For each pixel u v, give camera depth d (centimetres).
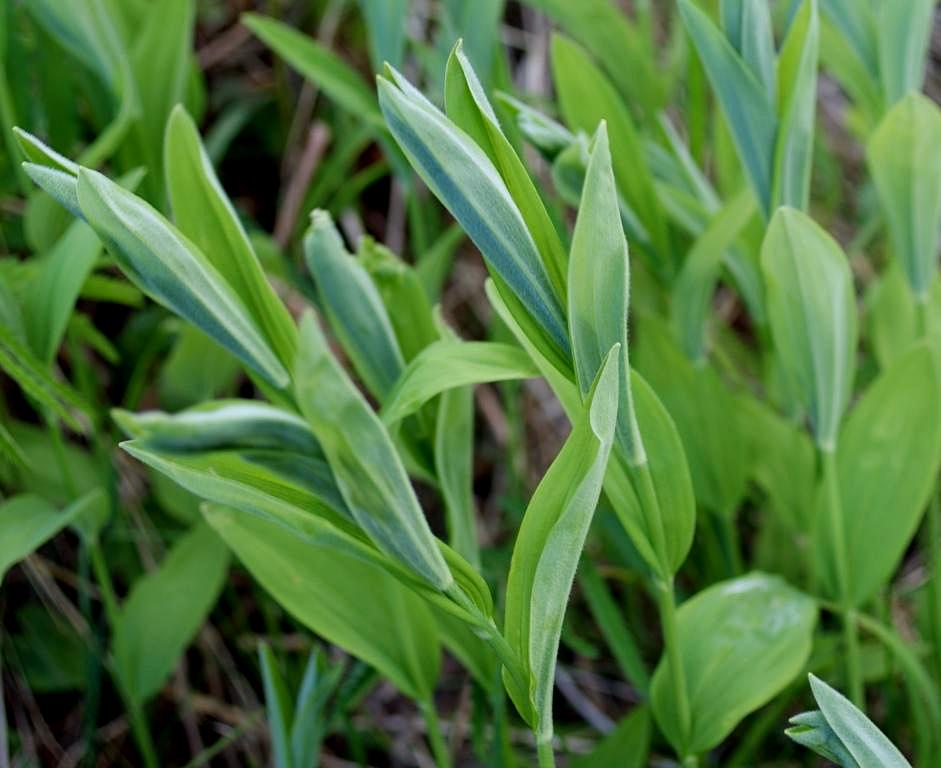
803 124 69
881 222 114
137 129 83
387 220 116
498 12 80
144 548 89
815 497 77
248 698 90
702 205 79
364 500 57
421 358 63
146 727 83
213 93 115
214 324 60
